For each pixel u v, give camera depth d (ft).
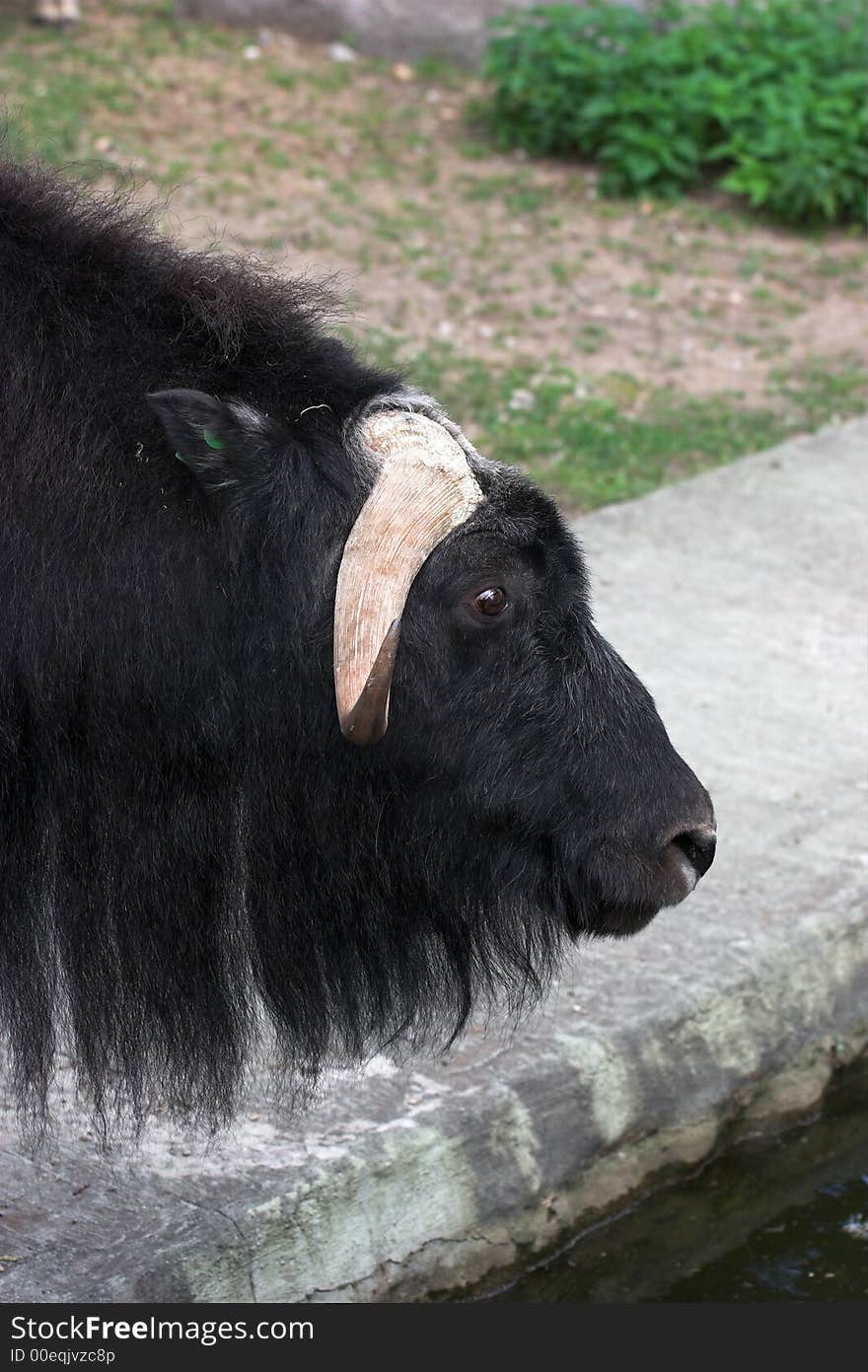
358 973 17.87
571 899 17.58
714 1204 21.89
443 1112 19.98
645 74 59.26
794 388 45.91
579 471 39.83
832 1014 23.89
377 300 48.73
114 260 16.60
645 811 17.11
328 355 16.81
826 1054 23.67
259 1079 20.22
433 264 51.52
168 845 16.79
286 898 17.26
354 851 17.21
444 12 66.85
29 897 16.78
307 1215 18.57
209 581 16.05
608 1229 21.18
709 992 22.54
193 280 16.87
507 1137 20.29
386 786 17.01
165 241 17.34
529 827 17.25
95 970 17.02
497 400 43.37
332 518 16.08
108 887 16.81
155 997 17.24
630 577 34.78
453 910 17.66
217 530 15.96
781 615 33.65
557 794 17.07
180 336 16.37
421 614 16.33
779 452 41.11
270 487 15.88
